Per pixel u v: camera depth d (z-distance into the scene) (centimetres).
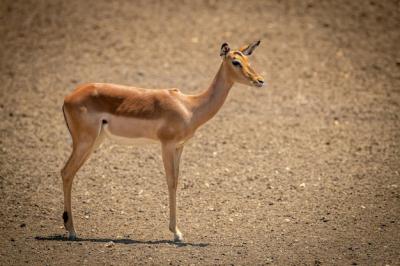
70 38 4269
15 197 2436
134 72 3834
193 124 2108
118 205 2398
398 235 2109
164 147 2072
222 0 4809
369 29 4394
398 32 4350
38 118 3278
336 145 3002
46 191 2508
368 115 3347
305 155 2898
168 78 3766
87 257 1909
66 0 4756
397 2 4700
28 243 2017
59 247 1983
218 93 2144
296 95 3622
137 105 2059
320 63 4009
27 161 2794
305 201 2433
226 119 3319
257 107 3475
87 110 2030
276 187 2573
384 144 2992
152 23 4488
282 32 4366
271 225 2216
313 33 4359
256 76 2111
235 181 2636
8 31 4316
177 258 1914
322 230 2162
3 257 1898
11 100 3475
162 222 2250
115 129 2069
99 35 4312
